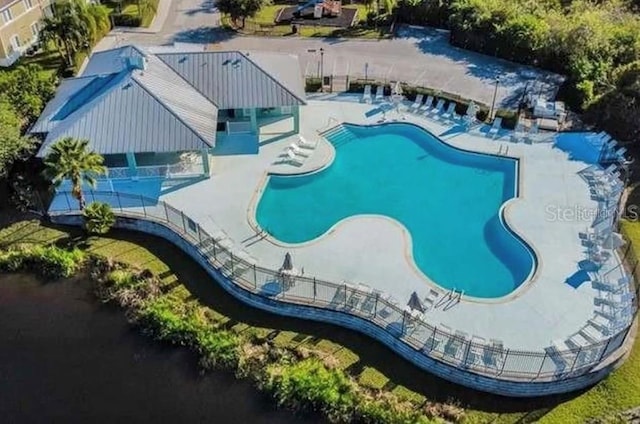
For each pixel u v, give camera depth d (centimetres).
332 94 5606
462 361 3164
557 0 7050
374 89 5672
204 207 4278
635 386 3130
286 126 5131
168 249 4075
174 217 4109
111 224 4109
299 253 3903
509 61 6284
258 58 5122
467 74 6034
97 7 6244
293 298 3547
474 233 4128
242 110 5028
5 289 3853
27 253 3997
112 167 4519
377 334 3409
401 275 3744
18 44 6531
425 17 7112
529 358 3122
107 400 3192
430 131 5088
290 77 5044
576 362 3116
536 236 3984
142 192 4416
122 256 4012
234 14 6988
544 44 6006
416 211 4319
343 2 7969
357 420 3036
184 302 3678
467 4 6706
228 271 3734
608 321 3406
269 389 3189
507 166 4741
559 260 3803
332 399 3094
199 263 3947
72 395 3219
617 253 3850
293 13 7475
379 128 5178
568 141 4928
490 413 3055
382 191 4506
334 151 4841
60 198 4347
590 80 5375
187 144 4272
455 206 4369
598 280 3659
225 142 4928
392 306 3366
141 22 7262
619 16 6612
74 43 6125
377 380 3209
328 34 6975
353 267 3800
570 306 3503
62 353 3450
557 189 4406
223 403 3167
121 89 4450
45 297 3797
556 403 3091
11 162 4334
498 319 3431
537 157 4759
